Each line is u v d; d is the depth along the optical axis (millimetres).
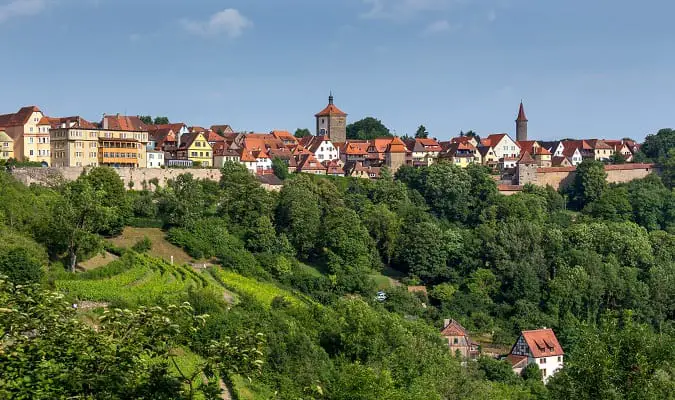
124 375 45719
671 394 66812
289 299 162250
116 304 121375
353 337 130125
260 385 108000
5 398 43469
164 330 47750
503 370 153500
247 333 49031
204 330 113625
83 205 152875
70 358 46375
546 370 165375
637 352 68562
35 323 46406
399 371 119875
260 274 184625
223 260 184250
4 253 122250
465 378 125625
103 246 168250
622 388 67875
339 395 90625
